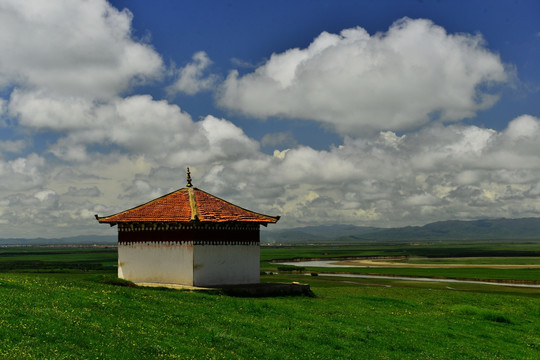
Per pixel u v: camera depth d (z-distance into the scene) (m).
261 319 32.81
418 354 29.34
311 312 37.66
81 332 22.25
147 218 44.88
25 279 35.34
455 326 38.78
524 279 107.56
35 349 19.03
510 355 31.55
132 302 31.39
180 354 22.36
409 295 59.62
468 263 192.12
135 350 21.55
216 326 28.72
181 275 43.94
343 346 28.62
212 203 48.84
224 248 45.62
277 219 49.12
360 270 143.00
